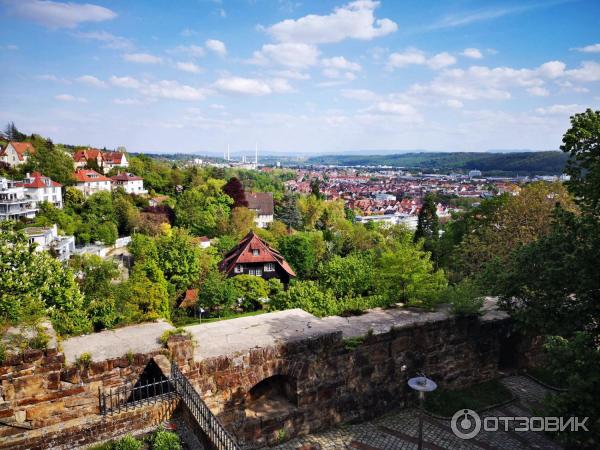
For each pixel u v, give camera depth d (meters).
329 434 16.09
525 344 21.16
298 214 101.44
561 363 11.98
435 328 18.88
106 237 74.88
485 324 20.02
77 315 20.50
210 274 45.88
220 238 70.25
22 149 98.44
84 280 32.84
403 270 21.33
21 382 11.32
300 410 15.82
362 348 17.06
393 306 21.14
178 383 12.52
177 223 84.12
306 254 60.00
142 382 13.17
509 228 33.38
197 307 45.06
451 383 19.44
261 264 53.09
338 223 91.06
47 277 20.20
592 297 14.61
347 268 37.47
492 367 20.48
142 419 11.89
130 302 32.47
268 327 17.08
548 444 15.28
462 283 21.23
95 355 12.86
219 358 14.20
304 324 17.52
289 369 15.55
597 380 10.88
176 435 11.28
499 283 17.81
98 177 100.81
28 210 71.06
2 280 18.22
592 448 12.30
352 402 16.94
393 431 16.34
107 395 11.78
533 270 16.69
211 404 14.17
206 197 88.50
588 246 14.31
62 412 11.90
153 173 120.44
